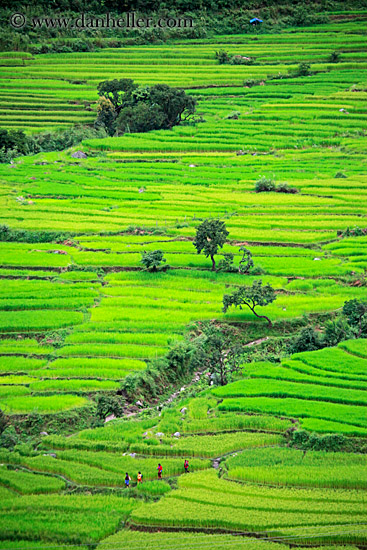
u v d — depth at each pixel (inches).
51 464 1806.1
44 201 4082.2
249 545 1440.7
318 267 3137.3
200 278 3080.7
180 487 1697.8
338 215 3814.0
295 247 3405.5
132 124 5398.6
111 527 1523.1
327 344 2536.9
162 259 3191.4
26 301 2859.3
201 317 2751.0
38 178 4500.5
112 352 2468.0
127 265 3233.3
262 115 5570.9
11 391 2226.9
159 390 2346.2
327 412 2011.6
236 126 5403.5
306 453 1827.0
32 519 1545.3
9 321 2667.3
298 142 5039.4
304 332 2544.3
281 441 1924.2
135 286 3026.6
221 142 5108.3
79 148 5108.3
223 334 2664.9
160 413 2161.7
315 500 1610.5
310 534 1470.2
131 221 3764.8
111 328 2659.9
